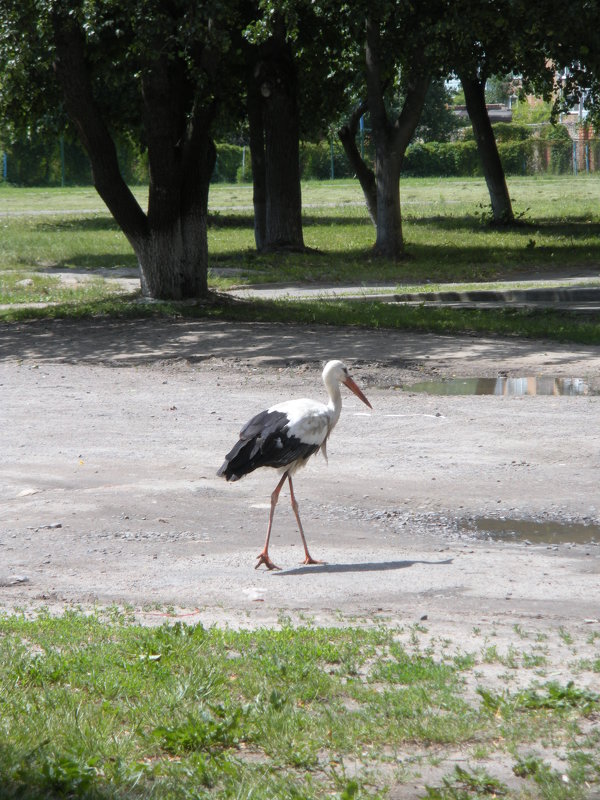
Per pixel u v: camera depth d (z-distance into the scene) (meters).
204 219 28.42
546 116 123.44
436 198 72.50
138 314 25.98
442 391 17.39
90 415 15.87
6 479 12.46
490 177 51.41
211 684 6.30
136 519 10.91
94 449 13.85
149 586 8.80
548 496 11.48
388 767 5.29
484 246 43.47
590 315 25.31
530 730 5.61
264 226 42.22
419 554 9.68
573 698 5.97
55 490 11.99
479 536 10.25
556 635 7.31
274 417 9.51
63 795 4.88
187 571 9.23
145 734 5.65
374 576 8.95
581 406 15.75
